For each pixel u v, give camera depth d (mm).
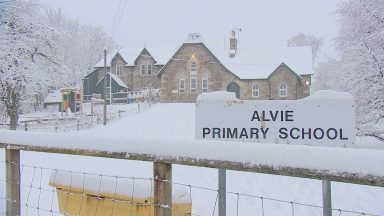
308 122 4191
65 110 35562
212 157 2006
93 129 25125
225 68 39875
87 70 66062
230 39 42250
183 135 21344
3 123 27969
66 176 3328
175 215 2879
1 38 25156
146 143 2309
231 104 4484
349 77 19188
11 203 3195
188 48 41188
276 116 4305
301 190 8328
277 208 7148
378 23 19531
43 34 26828
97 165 10625
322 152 1683
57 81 29109
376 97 18828
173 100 41281
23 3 26500
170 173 2305
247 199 7664
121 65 47750
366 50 18531
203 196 7648
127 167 10234
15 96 25797
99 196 3080
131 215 2867
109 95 45531
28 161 11281
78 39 67062
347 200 7973
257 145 1892
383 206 7535
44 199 6621
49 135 2846
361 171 1558
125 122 27203
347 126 4066
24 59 25688
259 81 39156
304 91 39375
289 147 1782
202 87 40719
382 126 21266
